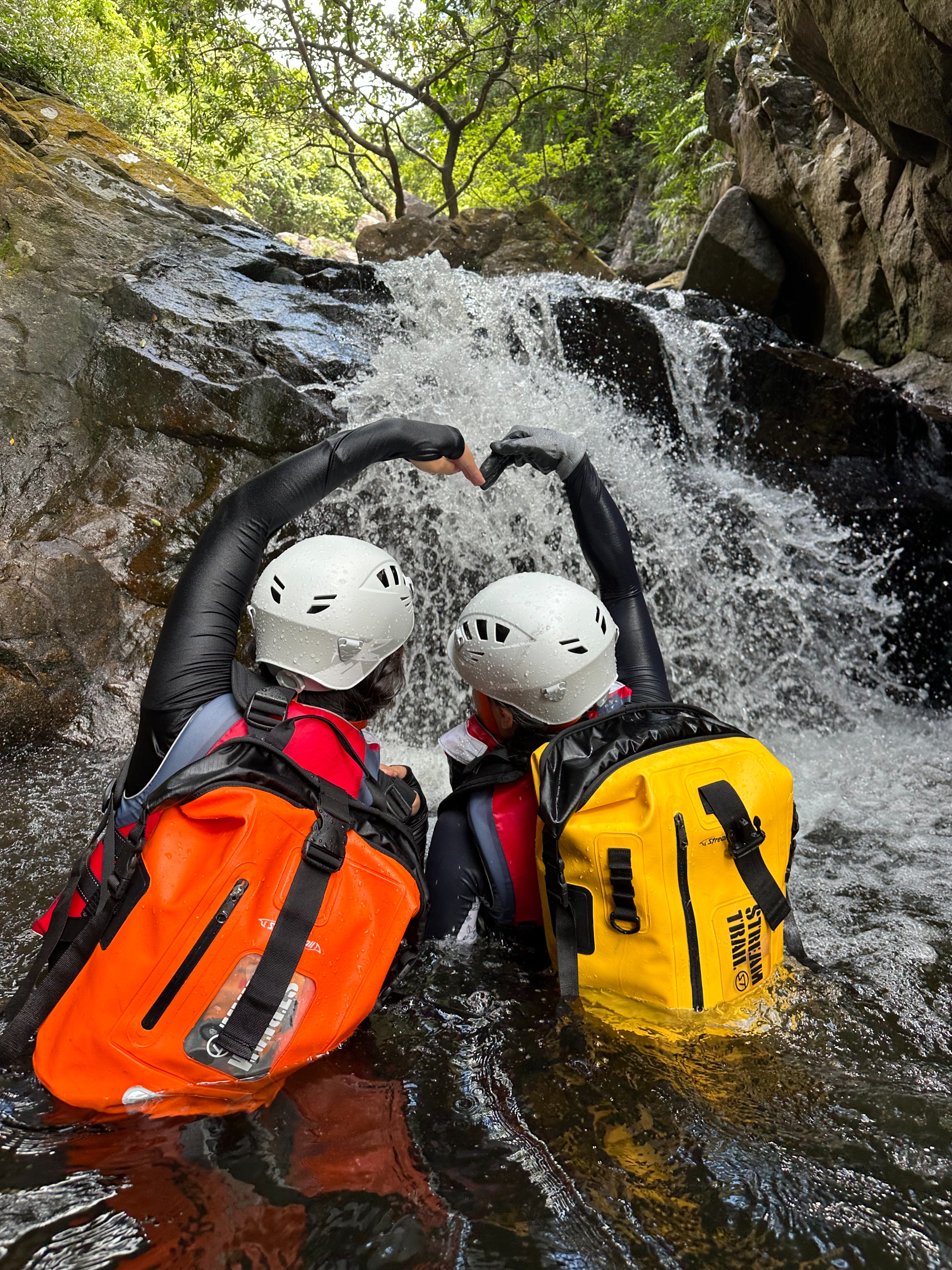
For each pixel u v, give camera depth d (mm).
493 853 1597
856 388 6098
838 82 6156
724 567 5152
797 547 5422
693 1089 1369
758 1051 1462
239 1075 1215
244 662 3971
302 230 24500
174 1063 1191
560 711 1578
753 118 9320
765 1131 1287
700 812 1422
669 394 6113
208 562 1479
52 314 4805
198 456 4531
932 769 4035
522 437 1949
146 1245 1049
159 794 1236
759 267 9625
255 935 1201
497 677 1583
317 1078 1386
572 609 1592
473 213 9398
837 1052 1503
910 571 5766
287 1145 1224
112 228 5457
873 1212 1137
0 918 2223
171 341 4770
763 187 9430
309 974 1243
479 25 12273
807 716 5000
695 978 1418
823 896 2531
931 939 2193
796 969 1735
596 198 17578
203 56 11539
